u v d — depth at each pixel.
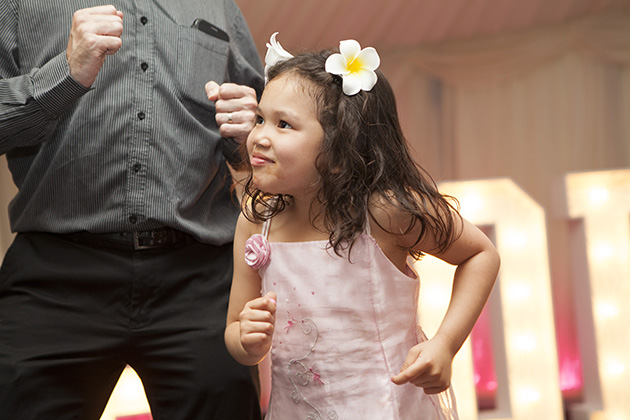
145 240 1.29
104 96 1.27
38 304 1.27
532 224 2.95
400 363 1.07
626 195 3.03
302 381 1.08
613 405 2.97
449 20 4.71
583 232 3.04
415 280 1.10
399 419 1.04
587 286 3.04
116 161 1.27
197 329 1.30
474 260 1.08
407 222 1.04
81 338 1.26
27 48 1.29
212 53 1.41
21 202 1.33
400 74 4.85
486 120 4.98
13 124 1.17
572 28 4.92
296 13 4.19
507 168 5.00
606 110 5.02
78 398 1.26
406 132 4.89
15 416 1.21
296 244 1.08
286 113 1.01
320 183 1.03
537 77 5.01
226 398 1.29
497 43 4.93
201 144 1.34
